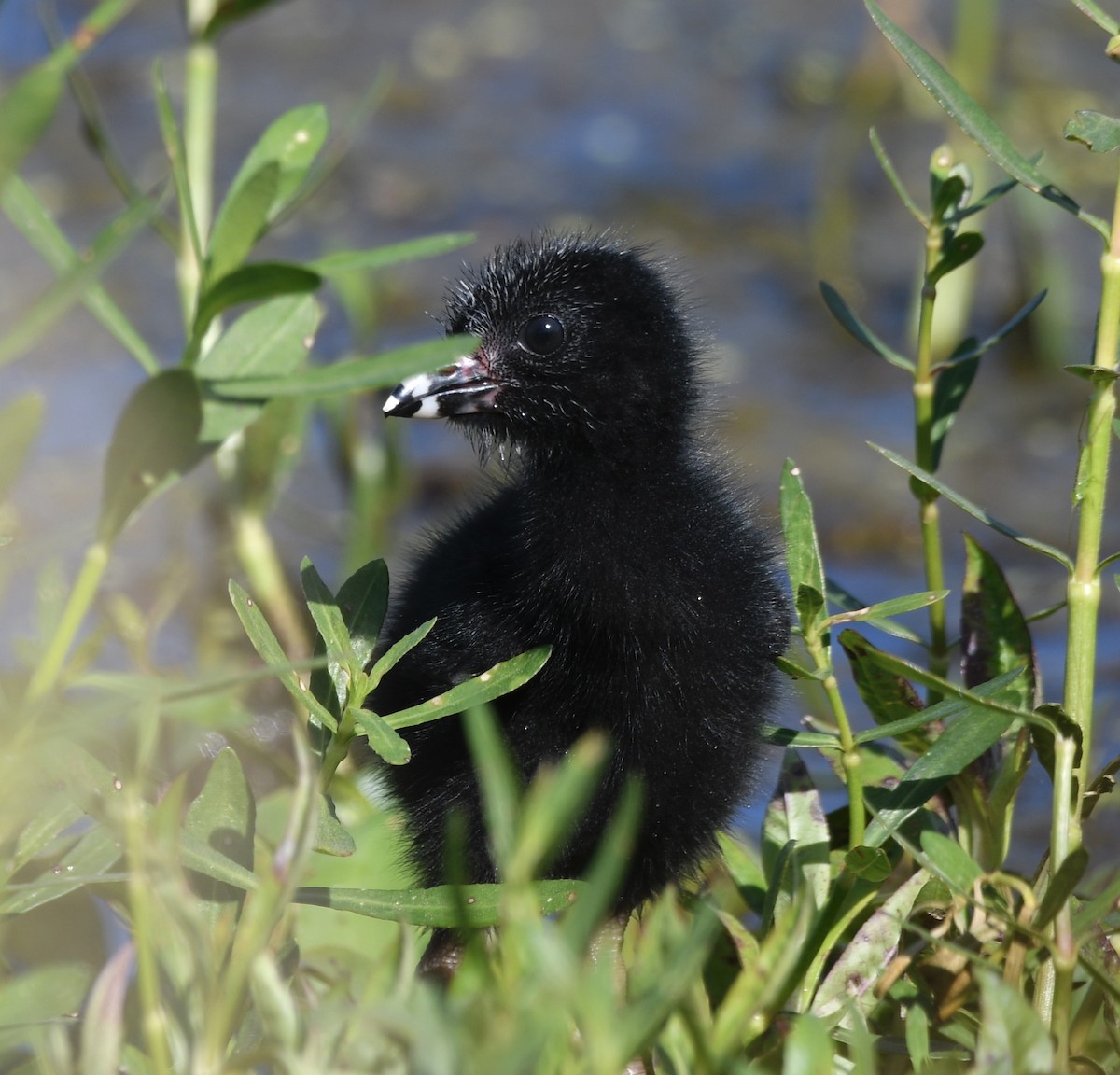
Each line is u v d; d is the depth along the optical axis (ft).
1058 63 77.56
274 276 19.11
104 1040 17.63
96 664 39.73
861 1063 18.78
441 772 26.91
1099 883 27.14
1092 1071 21.59
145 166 76.23
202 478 50.72
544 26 95.30
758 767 28.40
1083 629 24.16
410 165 79.15
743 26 94.48
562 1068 19.10
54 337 60.34
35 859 22.72
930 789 23.52
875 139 27.14
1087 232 67.56
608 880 16.57
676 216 74.69
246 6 36.50
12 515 40.45
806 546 24.22
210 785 21.40
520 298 28.86
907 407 59.67
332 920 26.94
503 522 29.66
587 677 26.78
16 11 86.74
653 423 28.27
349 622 23.12
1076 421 58.08
